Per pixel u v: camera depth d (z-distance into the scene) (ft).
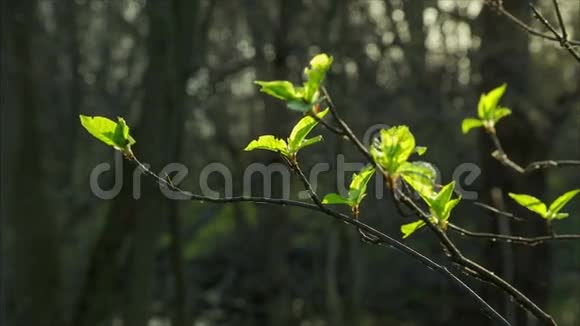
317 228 45.19
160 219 28.53
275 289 44.52
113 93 53.21
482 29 32.19
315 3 43.65
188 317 35.53
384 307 45.55
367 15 41.75
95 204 41.65
